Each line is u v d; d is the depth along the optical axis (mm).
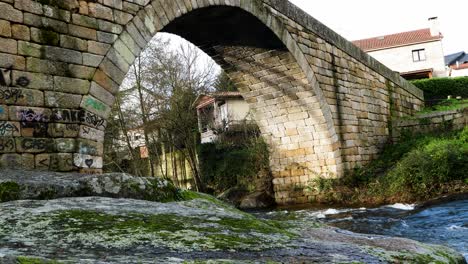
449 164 12812
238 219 2922
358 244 2695
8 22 7008
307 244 2381
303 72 14242
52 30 7516
